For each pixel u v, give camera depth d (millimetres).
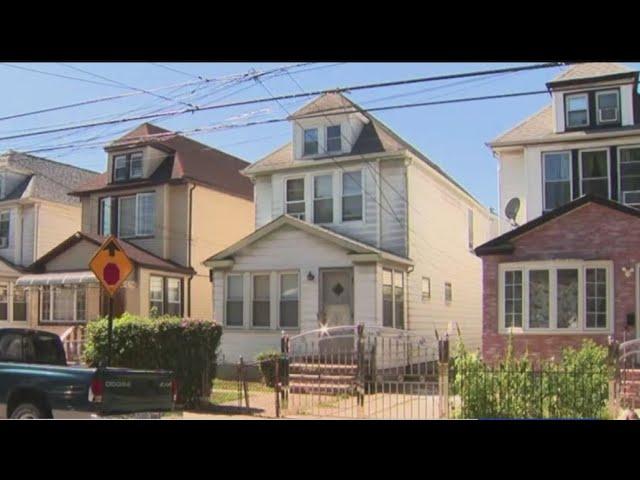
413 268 22234
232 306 21391
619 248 16484
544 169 20500
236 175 29750
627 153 19703
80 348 18531
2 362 9938
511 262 17422
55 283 24375
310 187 23078
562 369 10578
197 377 13641
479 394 10711
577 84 20312
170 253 26109
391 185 22109
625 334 16016
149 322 13930
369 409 12273
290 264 20672
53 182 31375
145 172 26766
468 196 28594
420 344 20562
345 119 22766
